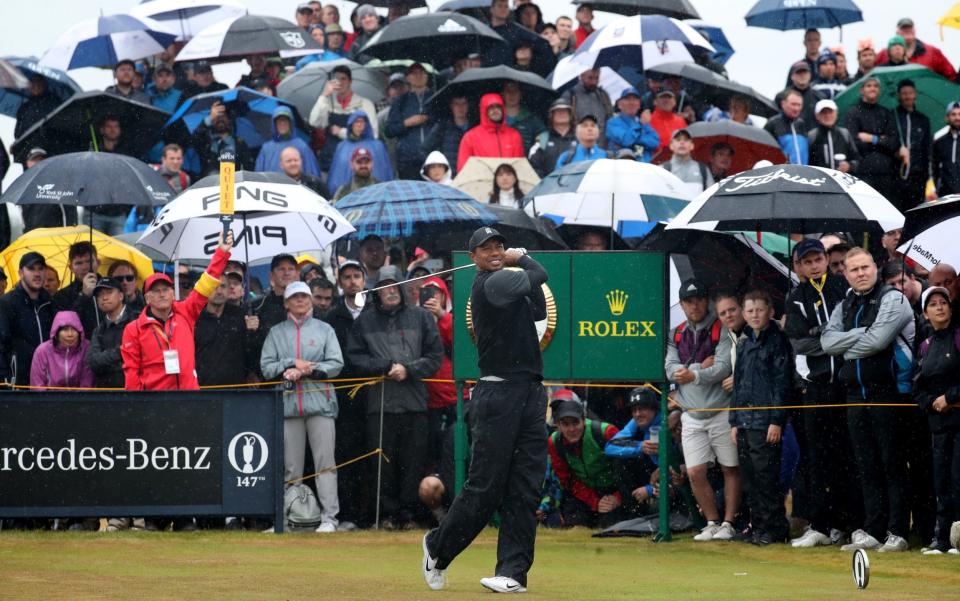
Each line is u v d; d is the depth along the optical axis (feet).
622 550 121.80
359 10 248.32
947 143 198.08
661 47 217.15
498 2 227.61
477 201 168.86
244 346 144.56
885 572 102.78
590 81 210.38
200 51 219.41
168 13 241.14
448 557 91.09
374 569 103.96
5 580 94.02
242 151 207.51
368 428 141.59
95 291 141.28
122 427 129.29
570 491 144.15
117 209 193.77
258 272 187.11
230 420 130.72
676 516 139.44
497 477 90.12
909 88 198.59
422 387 142.10
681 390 132.87
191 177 208.33
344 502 143.23
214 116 205.67
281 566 105.40
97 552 113.60
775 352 125.59
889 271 130.93
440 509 141.69
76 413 128.88
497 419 90.17
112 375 139.44
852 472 124.36
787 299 126.11
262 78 228.22
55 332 139.54
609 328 133.08
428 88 221.05
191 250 152.05
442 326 147.95
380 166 203.00
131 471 129.18
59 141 202.39
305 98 219.82
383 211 163.73
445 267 171.94
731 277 148.05
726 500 132.05
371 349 140.97
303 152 201.46
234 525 137.69
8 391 128.26
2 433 128.36
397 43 219.41
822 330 122.42
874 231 137.28
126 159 155.02
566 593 89.45
